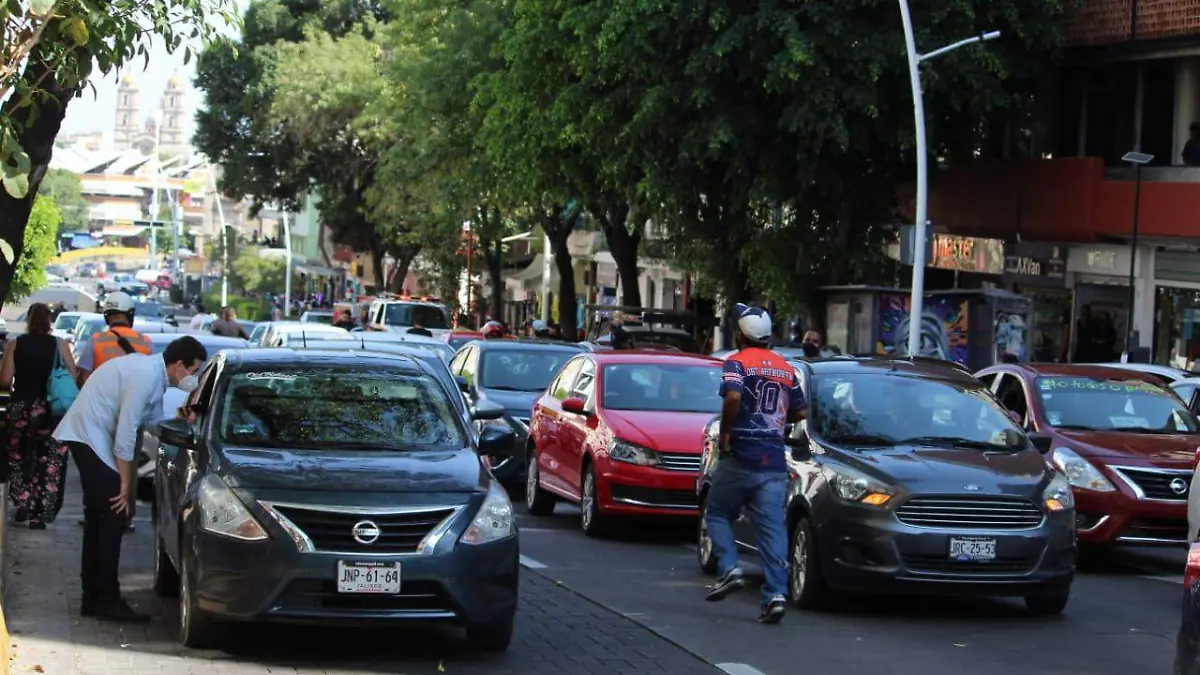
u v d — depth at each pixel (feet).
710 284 127.34
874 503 41.09
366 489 33.24
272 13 245.65
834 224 118.52
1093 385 57.98
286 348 40.52
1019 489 41.37
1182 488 51.67
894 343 107.45
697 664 35.22
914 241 100.22
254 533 32.48
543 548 55.88
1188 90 106.73
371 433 36.83
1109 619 42.88
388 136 197.88
